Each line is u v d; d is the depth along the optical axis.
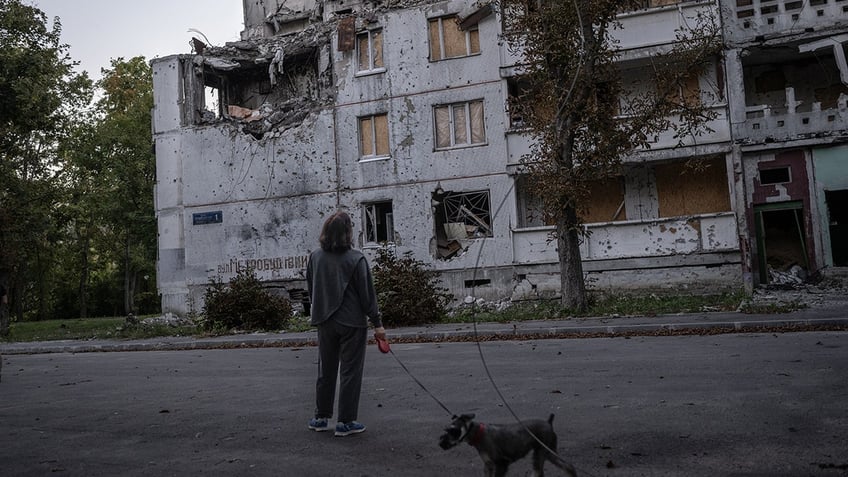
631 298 20.58
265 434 5.53
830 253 20.38
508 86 23.86
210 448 5.14
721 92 21.52
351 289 5.35
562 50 16.48
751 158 21.19
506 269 23.36
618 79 17.23
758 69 23.06
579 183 16.73
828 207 20.47
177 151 27.84
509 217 23.41
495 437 3.58
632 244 21.52
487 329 14.74
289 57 28.12
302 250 26.08
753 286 20.23
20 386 9.74
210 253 27.14
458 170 24.20
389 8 25.48
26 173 37.56
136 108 42.31
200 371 10.53
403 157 24.92
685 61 17.38
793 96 20.78
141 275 53.09
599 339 12.34
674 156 21.58
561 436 4.91
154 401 7.59
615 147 16.67
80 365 12.96
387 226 25.50
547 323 15.36
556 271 22.38
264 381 8.86
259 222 26.62
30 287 52.72
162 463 4.75
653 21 21.80
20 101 27.19
